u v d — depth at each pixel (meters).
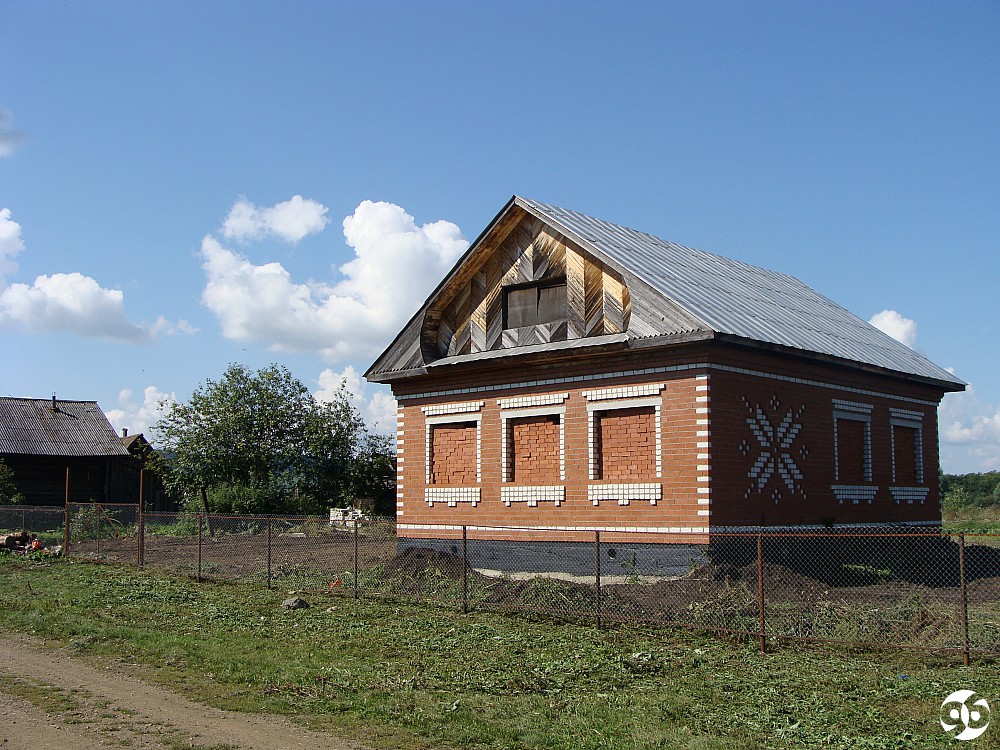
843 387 21.66
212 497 40.81
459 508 22.33
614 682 10.85
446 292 22.94
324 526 35.91
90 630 14.55
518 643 13.12
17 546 28.19
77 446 46.06
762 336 18.66
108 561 24.91
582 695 10.33
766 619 13.50
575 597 15.59
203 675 11.53
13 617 15.97
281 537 33.31
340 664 11.95
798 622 13.23
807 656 11.91
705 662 11.71
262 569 22.14
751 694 10.22
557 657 12.20
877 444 22.75
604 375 19.59
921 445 24.62
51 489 45.34
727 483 17.97
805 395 20.36
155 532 37.41
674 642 12.95
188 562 24.25
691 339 17.61
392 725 9.27
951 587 18.22
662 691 10.41
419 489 23.30
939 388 25.22
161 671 11.81
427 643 13.20
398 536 23.66
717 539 17.56
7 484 40.56
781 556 19.02
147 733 9.09
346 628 14.52
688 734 8.83
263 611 16.42
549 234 21.30
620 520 19.03
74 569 23.52
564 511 20.09
